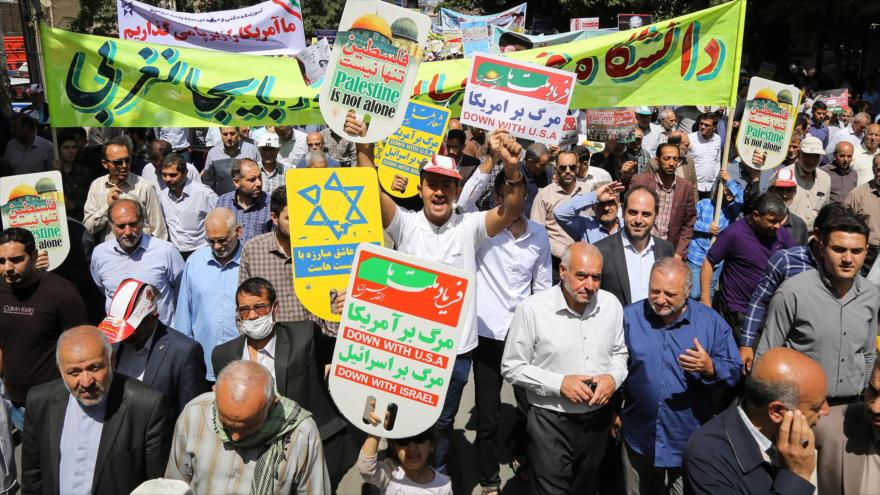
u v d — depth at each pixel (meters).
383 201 4.77
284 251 5.65
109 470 3.95
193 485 3.74
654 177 7.84
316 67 7.66
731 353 4.59
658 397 4.61
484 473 5.54
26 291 5.31
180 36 9.63
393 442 4.07
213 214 5.68
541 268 5.73
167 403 4.12
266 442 3.69
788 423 3.26
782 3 22.70
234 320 5.73
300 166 9.84
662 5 23.95
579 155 8.02
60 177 6.30
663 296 4.43
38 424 4.02
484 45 16.42
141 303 4.49
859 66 25.19
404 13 4.25
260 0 30.56
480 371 5.61
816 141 8.76
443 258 4.93
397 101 4.33
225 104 7.12
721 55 6.96
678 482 4.64
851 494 3.57
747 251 6.27
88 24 31.53
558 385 4.48
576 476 4.74
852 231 4.32
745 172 8.63
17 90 22.08
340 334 3.60
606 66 7.09
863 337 4.54
